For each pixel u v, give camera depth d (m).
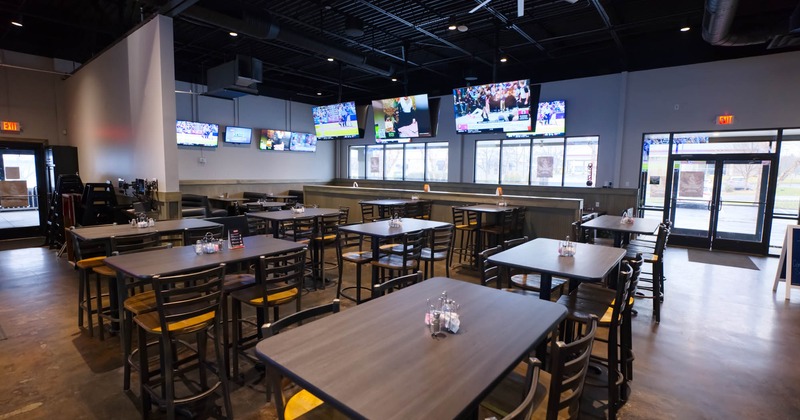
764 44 6.82
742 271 6.00
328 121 9.60
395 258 4.06
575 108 8.80
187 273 2.46
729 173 7.46
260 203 8.01
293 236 5.05
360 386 1.21
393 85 11.42
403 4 5.96
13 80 7.80
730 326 3.89
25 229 8.23
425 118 8.16
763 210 7.21
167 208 5.38
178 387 2.74
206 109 9.88
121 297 2.76
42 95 8.19
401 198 7.54
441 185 10.87
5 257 6.50
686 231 7.96
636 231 4.29
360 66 8.11
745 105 7.09
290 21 6.72
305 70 10.06
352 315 1.80
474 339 1.56
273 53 8.68
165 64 5.26
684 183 7.90
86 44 7.82
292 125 12.00
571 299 2.80
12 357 3.16
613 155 8.41
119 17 6.55
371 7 5.96
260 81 7.87
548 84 9.09
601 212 7.67
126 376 2.71
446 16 6.27
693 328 3.84
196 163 9.74
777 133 7.00
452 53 8.79
